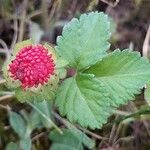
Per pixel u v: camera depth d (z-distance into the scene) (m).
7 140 0.09
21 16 0.10
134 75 0.07
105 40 0.07
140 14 0.11
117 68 0.07
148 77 0.06
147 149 0.09
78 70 0.07
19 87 0.06
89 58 0.07
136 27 0.11
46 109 0.09
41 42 0.10
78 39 0.07
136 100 0.09
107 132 0.09
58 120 0.09
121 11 0.11
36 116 0.09
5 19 0.10
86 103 0.06
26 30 0.10
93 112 0.06
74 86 0.06
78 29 0.07
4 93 0.09
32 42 0.07
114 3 0.09
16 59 0.06
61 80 0.07
